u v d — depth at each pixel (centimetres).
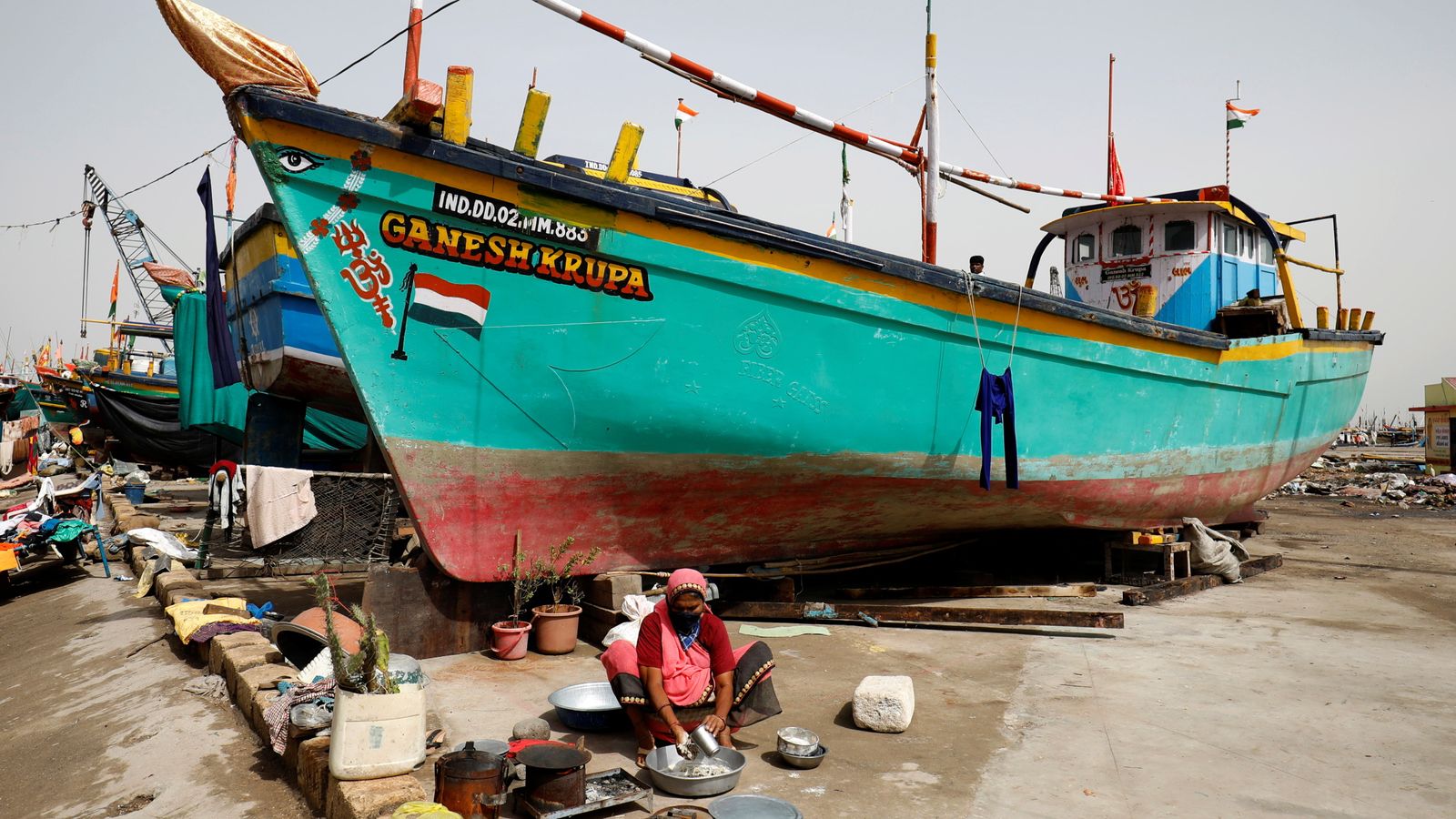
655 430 604
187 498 1659
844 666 561
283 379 790
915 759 398
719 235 592
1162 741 421
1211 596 812
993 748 412
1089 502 832
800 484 681
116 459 2233
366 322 513
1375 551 1115
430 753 396
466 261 531
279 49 488
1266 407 984
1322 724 446
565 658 564
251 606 644
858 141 757
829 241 632
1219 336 885
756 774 381
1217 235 998
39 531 988
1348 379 1167
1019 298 721
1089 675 539
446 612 572
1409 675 538
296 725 390
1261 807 346
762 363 627
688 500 646
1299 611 741
